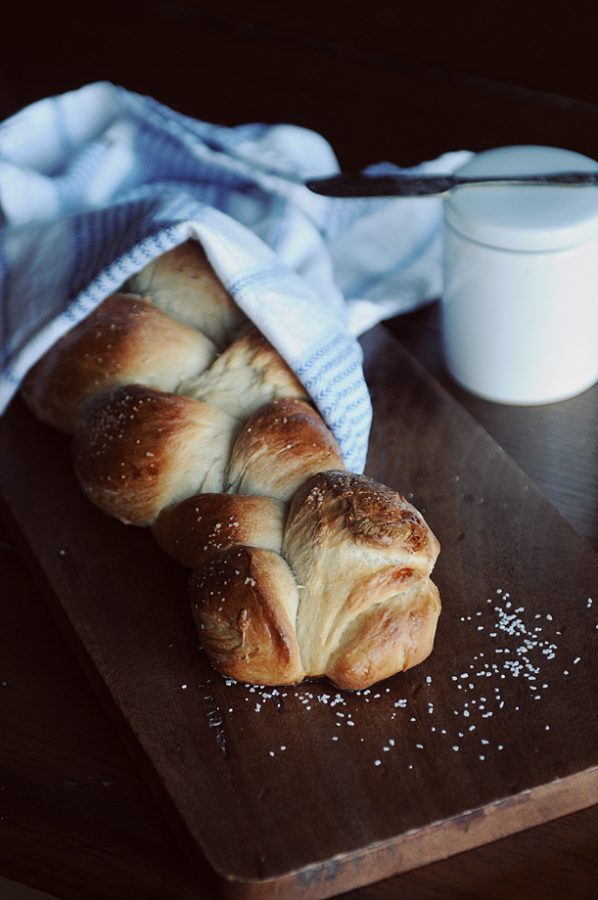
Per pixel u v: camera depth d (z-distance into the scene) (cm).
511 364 111
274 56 143
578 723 93
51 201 119
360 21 146
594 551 102
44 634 102
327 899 89
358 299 120
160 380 107
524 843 91
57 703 98
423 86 139
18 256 115
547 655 96
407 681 95
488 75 140
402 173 120
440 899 89
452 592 100
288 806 90
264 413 102
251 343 106
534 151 112
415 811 90
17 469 109
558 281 107
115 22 148
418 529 95
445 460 108
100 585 101
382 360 116
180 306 110
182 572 102
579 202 107
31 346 109
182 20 148
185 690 95
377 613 93
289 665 93
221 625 94
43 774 95
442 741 93
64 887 91
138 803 93
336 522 95
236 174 121
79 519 105
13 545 108
